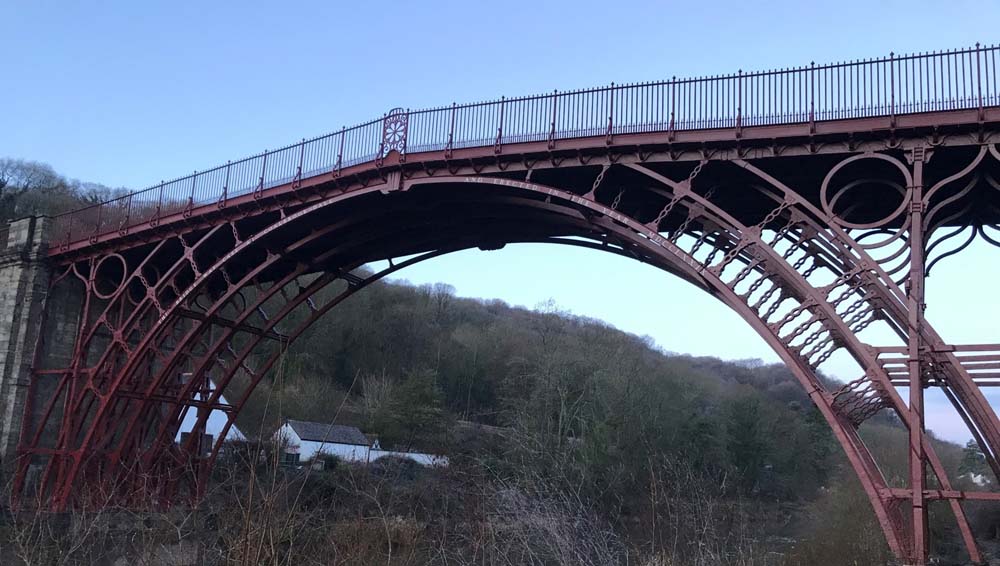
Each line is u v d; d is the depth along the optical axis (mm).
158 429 26688
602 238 19938
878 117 13672
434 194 19766
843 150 14109
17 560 15180
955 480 48688
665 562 13711
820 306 13312
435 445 39969
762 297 14367
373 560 13383
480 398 64438
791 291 14641
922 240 12852
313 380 55750
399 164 18906
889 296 13125
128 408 26484
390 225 22078
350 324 67375
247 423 43719
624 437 36406
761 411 59750
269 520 10469
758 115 14852
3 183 53781
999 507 32750
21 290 25938
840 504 30500
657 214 18547
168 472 22453
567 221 18703
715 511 17406
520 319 98062
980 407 12070
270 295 23594
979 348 12039
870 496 12234
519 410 38375
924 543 11719
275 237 22734
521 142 17391
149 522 15820
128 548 15297
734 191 16641
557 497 16266
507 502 14789
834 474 58344
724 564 14508
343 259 25188
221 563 11844
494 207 20125
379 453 42688
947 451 59906
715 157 15211
